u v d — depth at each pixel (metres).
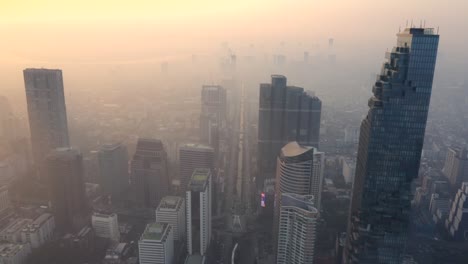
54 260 153.62
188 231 151.38
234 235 170.50
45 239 168.38
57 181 171.88
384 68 101.44
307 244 116.25
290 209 118.69
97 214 172.00
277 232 141.25
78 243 157.88
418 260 139.12
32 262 153.38
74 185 174.50
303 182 154.62
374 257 111.25
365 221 109.06
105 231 168.75
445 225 162.25
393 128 99.81
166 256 141.62
